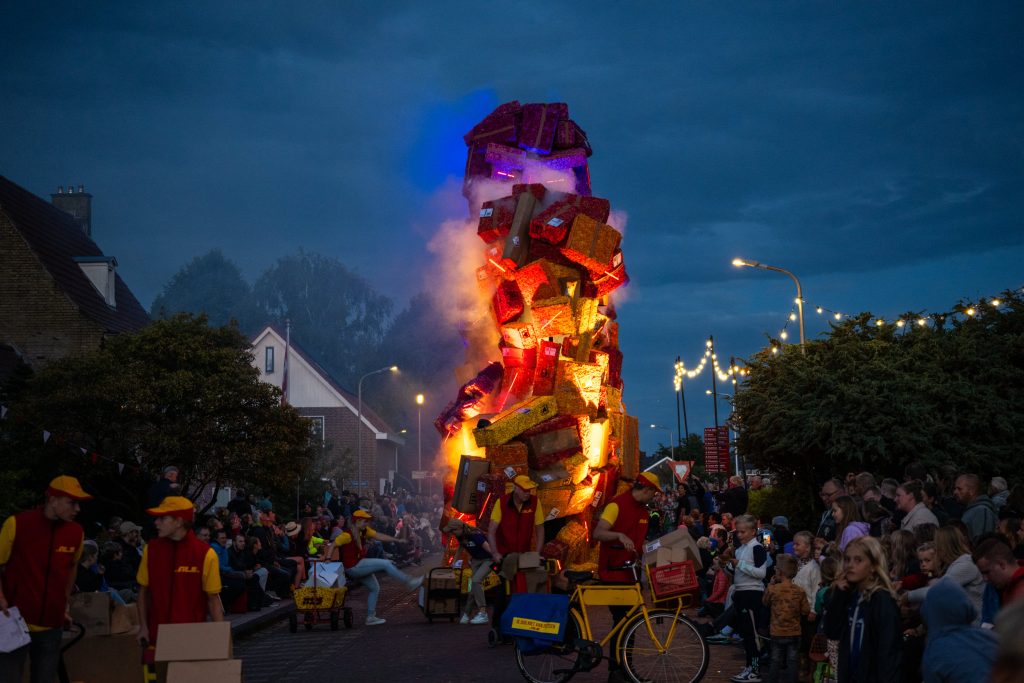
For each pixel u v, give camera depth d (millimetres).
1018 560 7414
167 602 7680
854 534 9086
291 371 53375
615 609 10320
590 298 17500
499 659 12133
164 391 24031
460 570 16641
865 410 21531
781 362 24500
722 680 10492
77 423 23266
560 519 17219
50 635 8156
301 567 21391
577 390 16703
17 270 30875
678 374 45188
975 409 21656
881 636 5695
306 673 11812
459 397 18438
